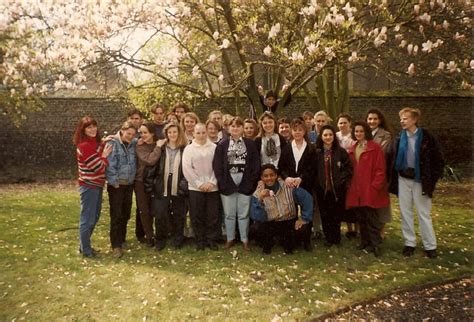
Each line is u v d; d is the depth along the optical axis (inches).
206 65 278.8
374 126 213.0
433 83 580.7
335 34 229.5
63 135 565.9
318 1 235.3
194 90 296.0
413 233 198.2
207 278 172.4
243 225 204.1
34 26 278.5
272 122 210.7
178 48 306.8
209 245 207.9
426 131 191.5
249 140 204.7
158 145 205.8
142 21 260.4
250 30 267.0
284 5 250.7
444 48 285.0
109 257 199.6
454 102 580.4
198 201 203.3
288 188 199.2
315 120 234.2
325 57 226.5
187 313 143.5
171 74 319.6
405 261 190.9
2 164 551.5
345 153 203.2
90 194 196.4
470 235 235.1
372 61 294.7
